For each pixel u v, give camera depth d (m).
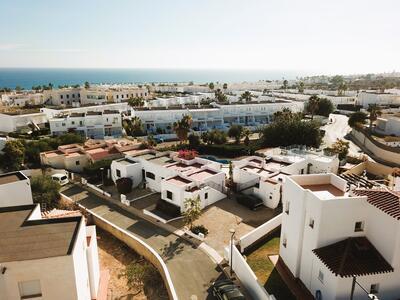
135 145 62.38
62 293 19.27
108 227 37.47
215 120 100.69
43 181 44.59
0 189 33.19
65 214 35.28
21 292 18.88
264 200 41.53
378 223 22.02
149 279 28.78
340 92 162.62
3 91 177.62
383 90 153.62
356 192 24.34
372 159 67.94
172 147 71.56
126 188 47.69
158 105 122.00
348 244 22.59
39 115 97.75
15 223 22.66
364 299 21.27
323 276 22.28
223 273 28.50
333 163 48.59
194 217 35.19
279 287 25.28
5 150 57.59
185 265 29.67
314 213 23.02
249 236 31.23
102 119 90.19
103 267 31.17
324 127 100.56
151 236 35.34
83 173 57.31
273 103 109.00
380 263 21.36
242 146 70.94
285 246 27.78
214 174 44.72
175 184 40.72
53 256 18.61
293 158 49.44
